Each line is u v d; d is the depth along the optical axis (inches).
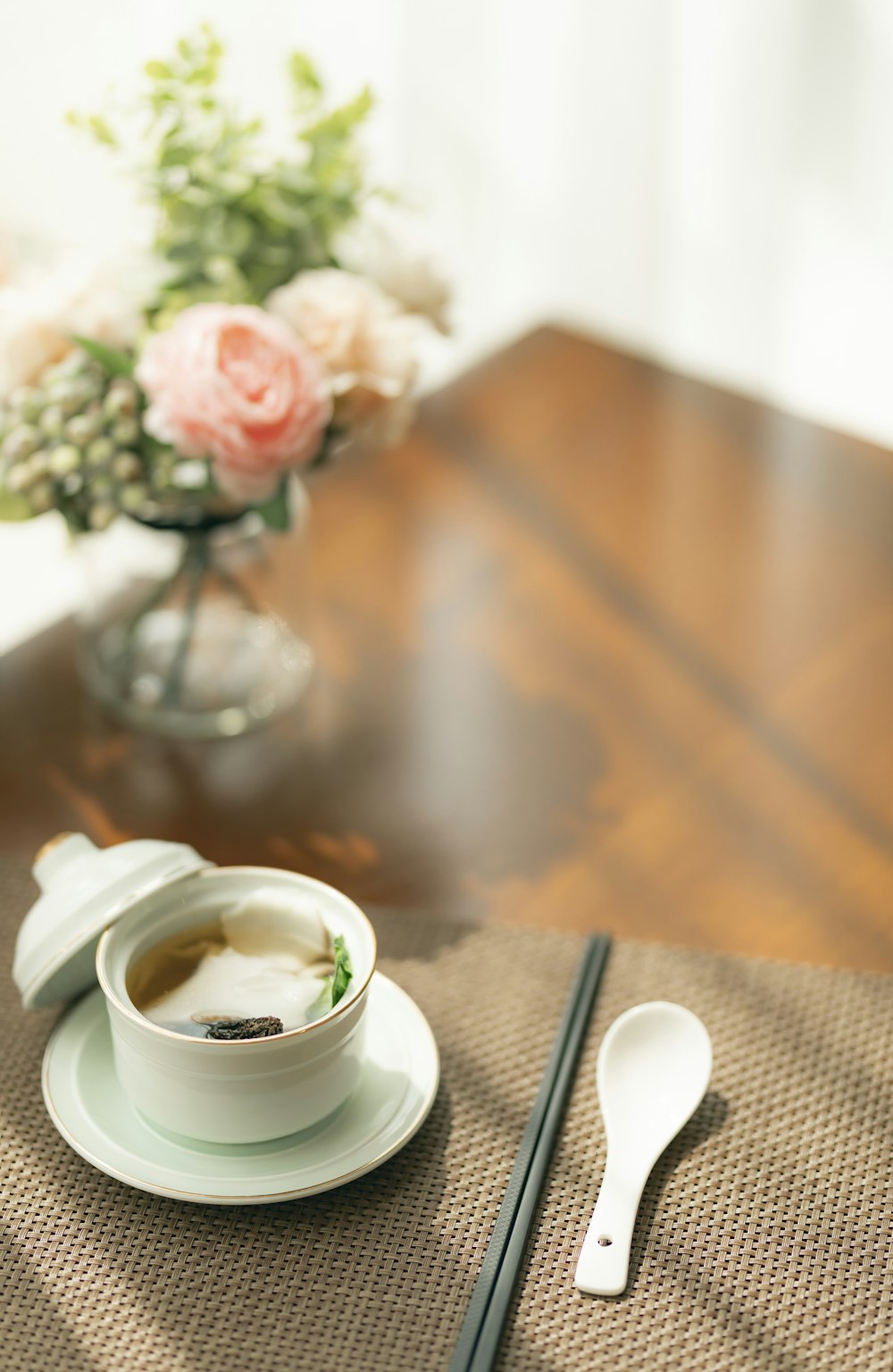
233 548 52.4
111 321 50.3
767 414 64.8
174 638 52.9
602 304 108.3
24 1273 41.6
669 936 48.1
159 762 52.4
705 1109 44.4
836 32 97.0
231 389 48.2
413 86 97.6
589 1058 45.2
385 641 56.2
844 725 53.7
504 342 67.9
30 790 51.5
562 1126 44.0
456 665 55.5
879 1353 40.8
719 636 56.4
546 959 47.3
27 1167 43.3
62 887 44.4
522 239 106.4
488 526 60.1
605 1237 42.0
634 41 100.1
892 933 48.2
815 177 102.0
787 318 106.5
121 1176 42.0
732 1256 42.0
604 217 106.3
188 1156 42.6
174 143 52.2
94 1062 44.1
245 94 82.0
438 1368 40.3
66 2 71.5
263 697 53.7
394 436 53.5
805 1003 46.4
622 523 60.2
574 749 53.0
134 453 50.1
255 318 49.0
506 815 51.1
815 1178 43.3
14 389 50.0
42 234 71.9
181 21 77.0
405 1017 45.0
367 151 54.7
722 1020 45.9
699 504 60.9
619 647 56.1
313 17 88.3
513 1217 42.5
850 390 103.8
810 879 49.5
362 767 52.4
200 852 50.0
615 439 63.5
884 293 103.0
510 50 99.5
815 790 51.9
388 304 52.3
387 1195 42.9
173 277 51.5
